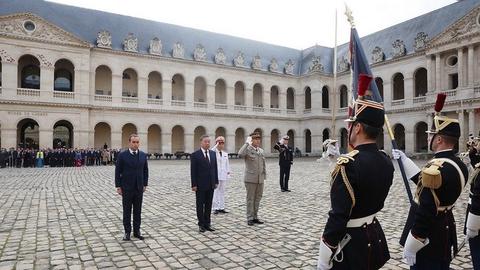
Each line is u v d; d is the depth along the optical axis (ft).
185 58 182.19
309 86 209.26
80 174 93.04
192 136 182.09
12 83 140.87
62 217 39.58
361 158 11.46
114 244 29.27
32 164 126.72
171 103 177.37
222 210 42.34
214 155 34.27
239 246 28.45
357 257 11.39
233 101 195.52
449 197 13.57
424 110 158.81
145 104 170.91
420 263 14.61
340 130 203.00
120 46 168.25
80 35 159.94
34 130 155.43
